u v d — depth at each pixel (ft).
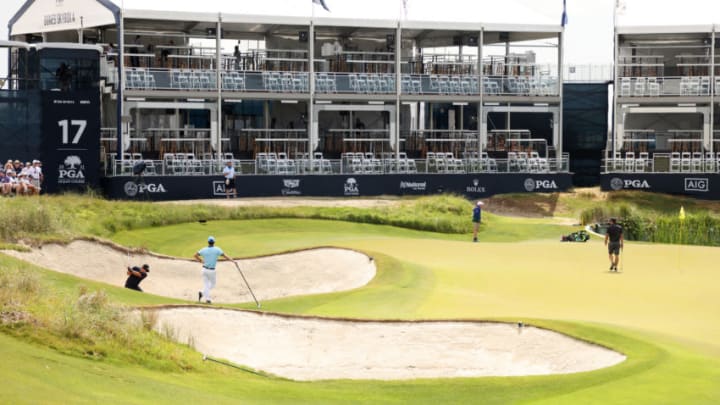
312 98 206.90
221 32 220.43
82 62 185.68
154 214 157.48
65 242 115.85
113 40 218.18
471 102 215.51
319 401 60.54
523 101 215.92
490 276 105.60
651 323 82.64
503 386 62.49
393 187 203.62
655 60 228.63
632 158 211.82
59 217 130.72
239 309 81.46
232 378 66.80
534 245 134.41
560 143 216.74
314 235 155.02
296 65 217.36
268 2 207.92
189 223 159.94
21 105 183.42
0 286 72.18
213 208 167.43
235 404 56.80
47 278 89.15
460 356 74.18
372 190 202.59
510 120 243.60
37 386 50.72
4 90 182.70
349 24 207.31
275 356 75.61
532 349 73.31
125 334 67.41
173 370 65.46
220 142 201.26
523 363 72.13
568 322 76.59
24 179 173.99
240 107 222.07
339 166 201.77
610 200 206.59
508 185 209.15
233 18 201.26
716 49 228.84
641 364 64.39
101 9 197.57
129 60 203.62
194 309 80.53
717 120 230.07
